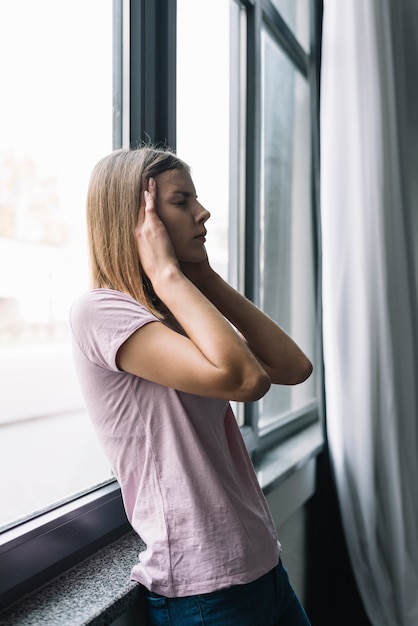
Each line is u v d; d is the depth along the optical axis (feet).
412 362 7.29
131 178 3.10
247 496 3.24
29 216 3.51
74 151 3.88
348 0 6.76
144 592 3.29
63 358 3.83
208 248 6.03
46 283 3.65
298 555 6.91
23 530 3.29
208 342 2.74
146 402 2.91
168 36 4.60
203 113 5.72
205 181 5.86
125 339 2.73
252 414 6.25
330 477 7.25
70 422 3.90
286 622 3.32
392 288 7.03
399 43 7.61
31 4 3.54
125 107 4.36
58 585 3.31
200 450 2.93
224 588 2.86
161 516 2.91
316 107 7.54
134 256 3.08
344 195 6.80
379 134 6.86
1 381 3.37
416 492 7.26
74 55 3.90
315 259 8.17
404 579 6.81
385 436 6.93
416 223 7.82
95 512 3.80
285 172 8.12
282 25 7.32
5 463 3.42
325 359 6.88
